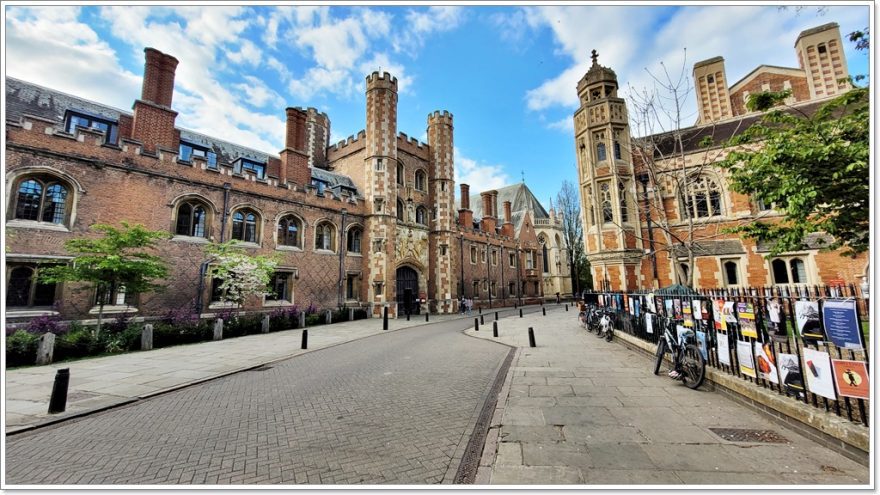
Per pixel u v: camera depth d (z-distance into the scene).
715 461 3.64
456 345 12.69
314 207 23.33
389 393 6.71
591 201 21.12
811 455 3.69
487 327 18.50
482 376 8.00
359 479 3.61
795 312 4.58
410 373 8.37
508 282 42.12
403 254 28.38
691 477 3.36
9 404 6.30
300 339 14.51
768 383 5.18
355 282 25.75
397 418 5.37
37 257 13.38
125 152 15.95
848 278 16.47
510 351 11.24
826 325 3.97
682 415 5.00
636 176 20.05
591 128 21.25
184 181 17.61
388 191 26.95
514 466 3.68
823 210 7.44
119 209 15.56
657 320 8.77
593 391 6.35
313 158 32.62
